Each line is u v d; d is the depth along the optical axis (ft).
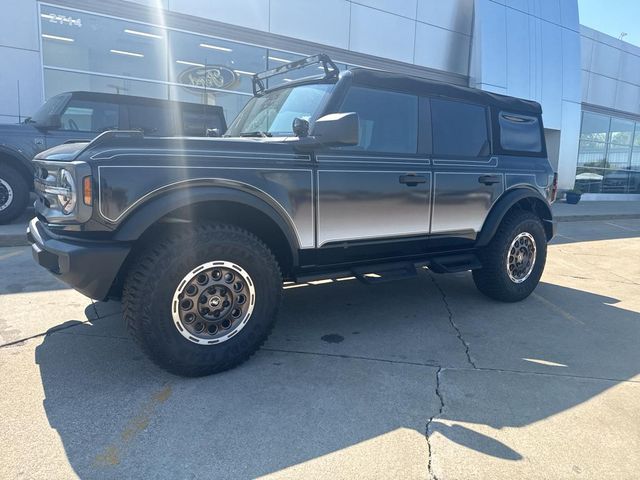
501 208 14.80
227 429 8.02
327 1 43.45
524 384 9.97
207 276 9.61
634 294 17.75
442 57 51.98
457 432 8.13
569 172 63.87
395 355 11.30
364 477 6.92
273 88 14.51
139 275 9.00
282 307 14.76
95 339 11.58
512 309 15.26
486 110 14.83
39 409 8.46
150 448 7.44
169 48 36.76
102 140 8.87
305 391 9.39
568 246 29.81
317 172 10.93
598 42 70.08
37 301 14.26
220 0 38.17
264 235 11.12
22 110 32.22
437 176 13.16
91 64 34.19
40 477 6.71
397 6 47.80
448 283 18.19
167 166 9.15
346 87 11.62
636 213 50.85
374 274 12.70
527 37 56.03
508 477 6.99
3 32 31.07
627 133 77.82
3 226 23.67
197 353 9.58
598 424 8.50
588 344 12.38
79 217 8.52
